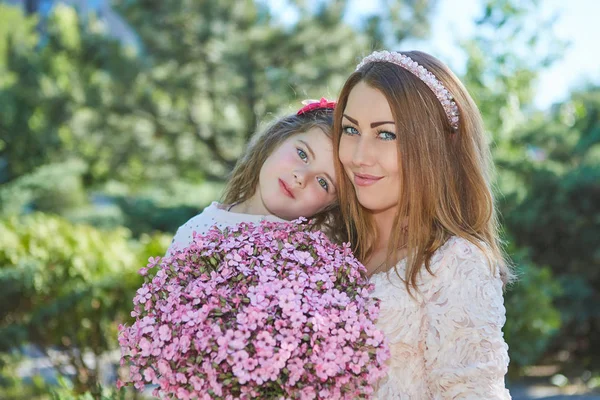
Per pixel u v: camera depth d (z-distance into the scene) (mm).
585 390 7453
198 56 13680
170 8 13266
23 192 12648
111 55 13812
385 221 2404
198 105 13977
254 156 2723
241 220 2641
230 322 1877
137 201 14625
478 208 2273
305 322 1875
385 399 2086
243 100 13414
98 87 13594
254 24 13422
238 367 1807
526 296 6371
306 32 13023
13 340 4797
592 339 8609
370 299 2098
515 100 7770
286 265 2021
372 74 2240
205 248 2076
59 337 4836
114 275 4941
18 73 14383
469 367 1979
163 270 2051
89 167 15547
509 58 7805
